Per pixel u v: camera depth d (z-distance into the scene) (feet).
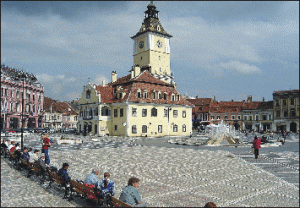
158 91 224.33
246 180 54.24
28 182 49.96
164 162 74.43
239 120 359.46
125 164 70.79
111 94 227.61
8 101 242.58
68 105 401.29
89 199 36.86
